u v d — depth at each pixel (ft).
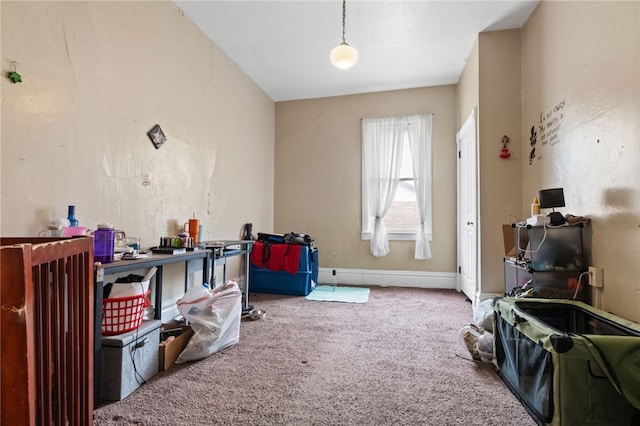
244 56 11.68
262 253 12.59
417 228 14.17
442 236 13.83
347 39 10.59
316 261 13.76
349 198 14.97
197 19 9.53
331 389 5.29
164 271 8.52
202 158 10.05
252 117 13.52
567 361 3.86
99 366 4.77
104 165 6.67
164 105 8.43
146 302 5.70
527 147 9.32
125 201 7.20
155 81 8.11
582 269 6.33
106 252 5.29
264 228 14.69
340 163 15.12
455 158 13.79
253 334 7.95
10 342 1.91
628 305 5.28
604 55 5.85
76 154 6.05
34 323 2.21
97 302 4.75
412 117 14.19
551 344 3.99
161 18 8.32
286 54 11.53
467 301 11.44
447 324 8.81
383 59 11.85
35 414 2.13
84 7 6.22
